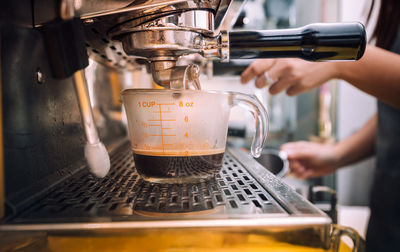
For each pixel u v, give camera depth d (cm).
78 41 26
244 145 84
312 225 20
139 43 27
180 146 28
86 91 27
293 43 30
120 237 20
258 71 46
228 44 30
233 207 23
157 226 20
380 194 67
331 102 103
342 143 84
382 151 66
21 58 25
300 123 105
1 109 21
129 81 60
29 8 26
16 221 20
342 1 106
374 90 46
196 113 28
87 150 26
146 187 28
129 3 25
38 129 26
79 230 20
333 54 29
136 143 29
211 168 30
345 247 25
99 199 25
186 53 30
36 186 26
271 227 20
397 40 59
